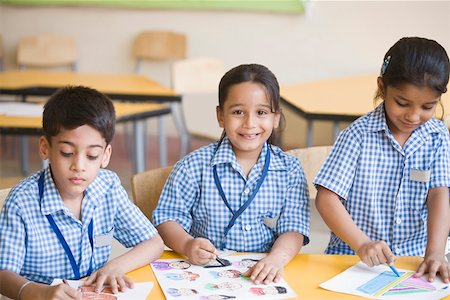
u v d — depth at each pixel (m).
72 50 6.02
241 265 1.66
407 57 1.65
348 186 1.88
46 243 1.62
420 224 1.91
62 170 1.55
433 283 1.57
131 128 6.22
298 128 5.69
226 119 1.84
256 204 1.88
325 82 4.70
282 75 5.65
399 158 1.87
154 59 5.98
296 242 1.80
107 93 4.27
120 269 1.59
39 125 3.26
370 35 5.36
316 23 5.47
